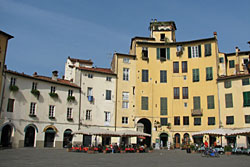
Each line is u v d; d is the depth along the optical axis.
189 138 49.38
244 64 51.53
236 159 27.98
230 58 53.81
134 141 51.22
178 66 53.28
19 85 40.31
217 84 48.94
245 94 44.72
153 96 52.59
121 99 51.81
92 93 49.94
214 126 47.62
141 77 53.28
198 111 49.22
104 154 33.62
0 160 21.66
